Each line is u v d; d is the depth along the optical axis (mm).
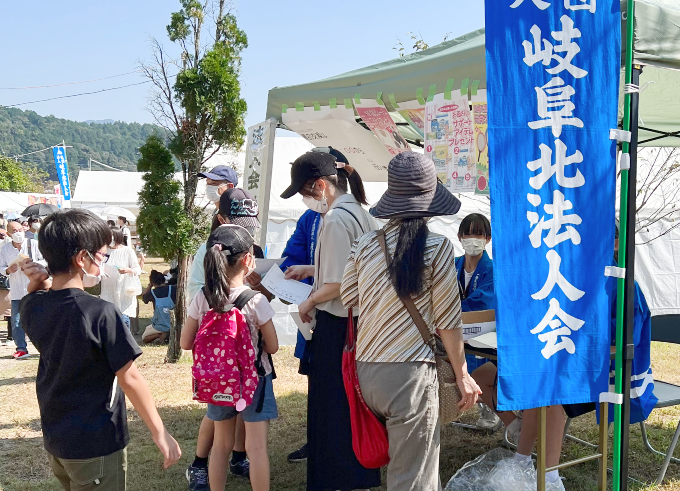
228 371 2891
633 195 2889
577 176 2771
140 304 13680
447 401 2531
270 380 3182
